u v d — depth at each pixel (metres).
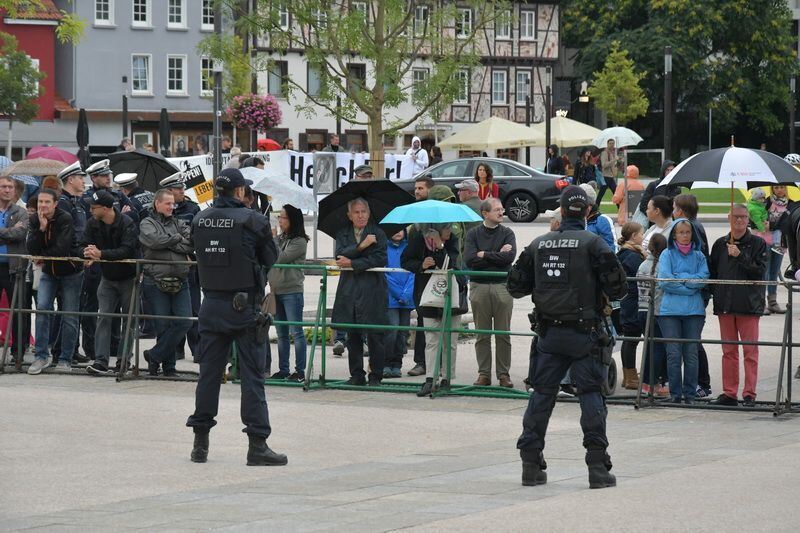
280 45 71.25
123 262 42.50
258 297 29.73
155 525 22.52
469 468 28.77
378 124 70.88
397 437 33.25
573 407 38.06
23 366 44.44
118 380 42.00
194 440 29.86
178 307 42.62
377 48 69.25
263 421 29.39
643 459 29.27
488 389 40.16
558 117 143.50
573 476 27.59
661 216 40.22
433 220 39.00
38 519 23.27
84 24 87.94
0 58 148.00
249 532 21.73
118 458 29.92
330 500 24.75
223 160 71.62
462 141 136.38
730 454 29.64
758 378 43.88
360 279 40.59
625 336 39.50
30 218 43.38
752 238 37.91
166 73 183.38
